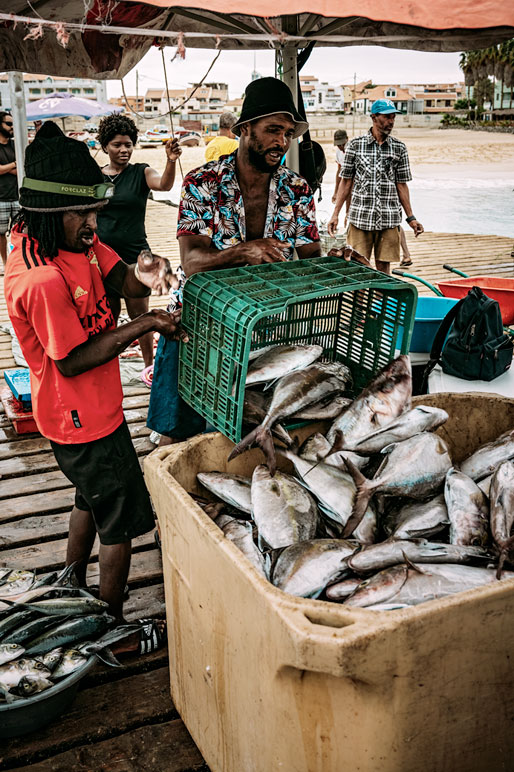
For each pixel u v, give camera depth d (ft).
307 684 4.92
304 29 12.00
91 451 7.52
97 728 7.34
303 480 7.29
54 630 7.31
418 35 13.50
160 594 9.60
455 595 4.93
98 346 6.91
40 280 6.63
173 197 59.88
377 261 21.42
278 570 6.23
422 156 92.22
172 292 9.20
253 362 8.05
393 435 7.51
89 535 8.75
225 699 6.05
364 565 6.02
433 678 4.94
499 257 31.89
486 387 11.59
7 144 25.77
